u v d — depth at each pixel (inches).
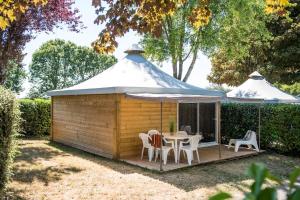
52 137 705.6
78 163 459.5
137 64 612.4
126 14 211.3
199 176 390.3
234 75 1330.0
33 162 457.1
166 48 904.3
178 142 494.6
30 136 760.3
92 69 2187.5
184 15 811.4
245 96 669.9
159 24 214.7
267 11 235.1
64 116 658.8
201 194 316.2
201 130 631.8
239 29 883.4
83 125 586.9
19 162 452.8
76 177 374.9
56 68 2081.7
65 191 318.3
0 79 561.9
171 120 567.8
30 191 315.6
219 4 821.9
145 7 201.6
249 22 849.5
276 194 28.4
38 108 768.9
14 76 1942.7
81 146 592.1
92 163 461.4
